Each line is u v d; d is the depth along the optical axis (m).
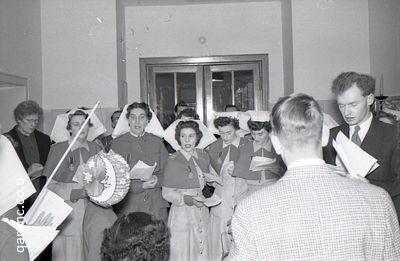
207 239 3.09
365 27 5.95
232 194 3.13
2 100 5.44
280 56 6.68
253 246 1.22
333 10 5.99
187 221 2.99
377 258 1.19
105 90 6.08
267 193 1.25
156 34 6.74
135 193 3.16
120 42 6.40
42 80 6.08
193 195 3.06
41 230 1.55
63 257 2.98
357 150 1.93
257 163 2.98
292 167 1.27
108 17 6.11
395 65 5.12
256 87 6.73
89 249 2.27
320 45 5.98
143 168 3.04
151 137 3.51
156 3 6.64
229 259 1.27
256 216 1.22
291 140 1.26
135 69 6.75
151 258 1.30
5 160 1.69
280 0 6.66
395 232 1.22
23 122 3.84
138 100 6.74
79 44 6.11
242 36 6.69
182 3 6.68
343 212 1.18
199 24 6.72
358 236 1.17
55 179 3.10
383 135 2.13
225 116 3.50
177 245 2.95
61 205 1.88
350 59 5.96
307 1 6.01
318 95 5.97
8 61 5.05
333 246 1.16
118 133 3.52
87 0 6.10
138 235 1.31
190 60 6.72
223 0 6.59
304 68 5.99
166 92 6.77
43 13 6.11
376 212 1.20
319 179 1.23
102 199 2.30
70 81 6.08
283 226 1.19
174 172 3.09
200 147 3.53
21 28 5.45
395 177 2.05
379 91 5.67
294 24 6.01
